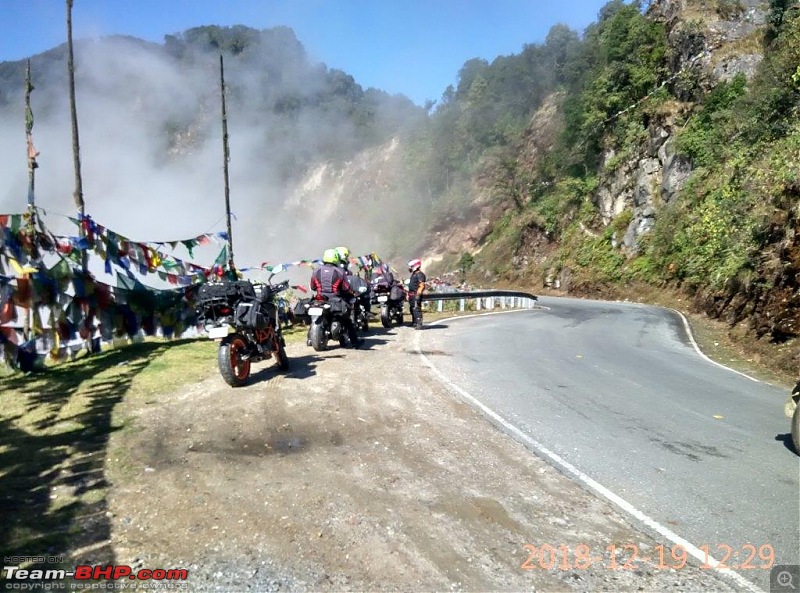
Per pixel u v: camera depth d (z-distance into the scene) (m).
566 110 53.78
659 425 6.81
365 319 14.27
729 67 33.53
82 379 8.23
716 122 32.16
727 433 6.56
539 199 55.03
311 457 5.36
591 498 4.71
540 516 4.36
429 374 9.30
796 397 6.05
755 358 13.16
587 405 7.67
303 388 7.89
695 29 37.38
